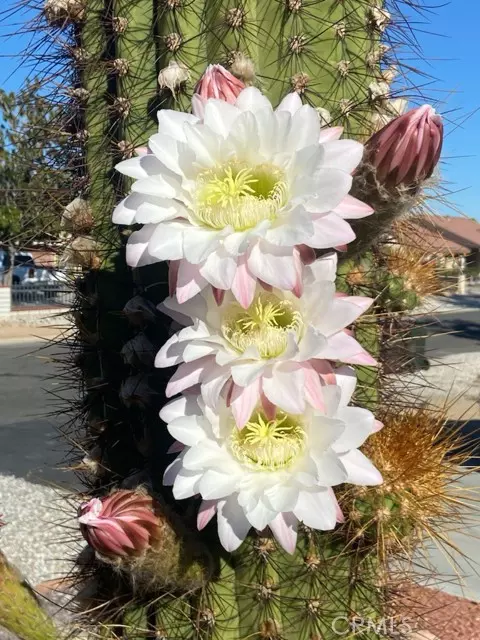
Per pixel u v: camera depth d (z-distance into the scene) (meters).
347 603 1.44
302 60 1.45
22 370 10.11
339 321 1.05
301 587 1.41
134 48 1.52
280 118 1.00
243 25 1.43
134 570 1.17
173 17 1.44
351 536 1.41
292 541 1.09
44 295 15.73
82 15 1.59
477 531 3.46
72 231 1.61
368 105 1.50
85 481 1.89
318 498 1.06
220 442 1.12
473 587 2.96
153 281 1.48
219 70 1.17
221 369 1.08
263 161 1.03
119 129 1.56
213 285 0.98
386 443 1.46
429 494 1.47
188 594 1.34
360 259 1.47
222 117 1.06
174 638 1.39
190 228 1.01
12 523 4.26
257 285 1.07
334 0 1.46
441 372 8.63
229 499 1.11
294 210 0.95
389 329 1.63
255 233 0.95
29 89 1.74
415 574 1.70
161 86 1.42
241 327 1.08
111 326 1.58
